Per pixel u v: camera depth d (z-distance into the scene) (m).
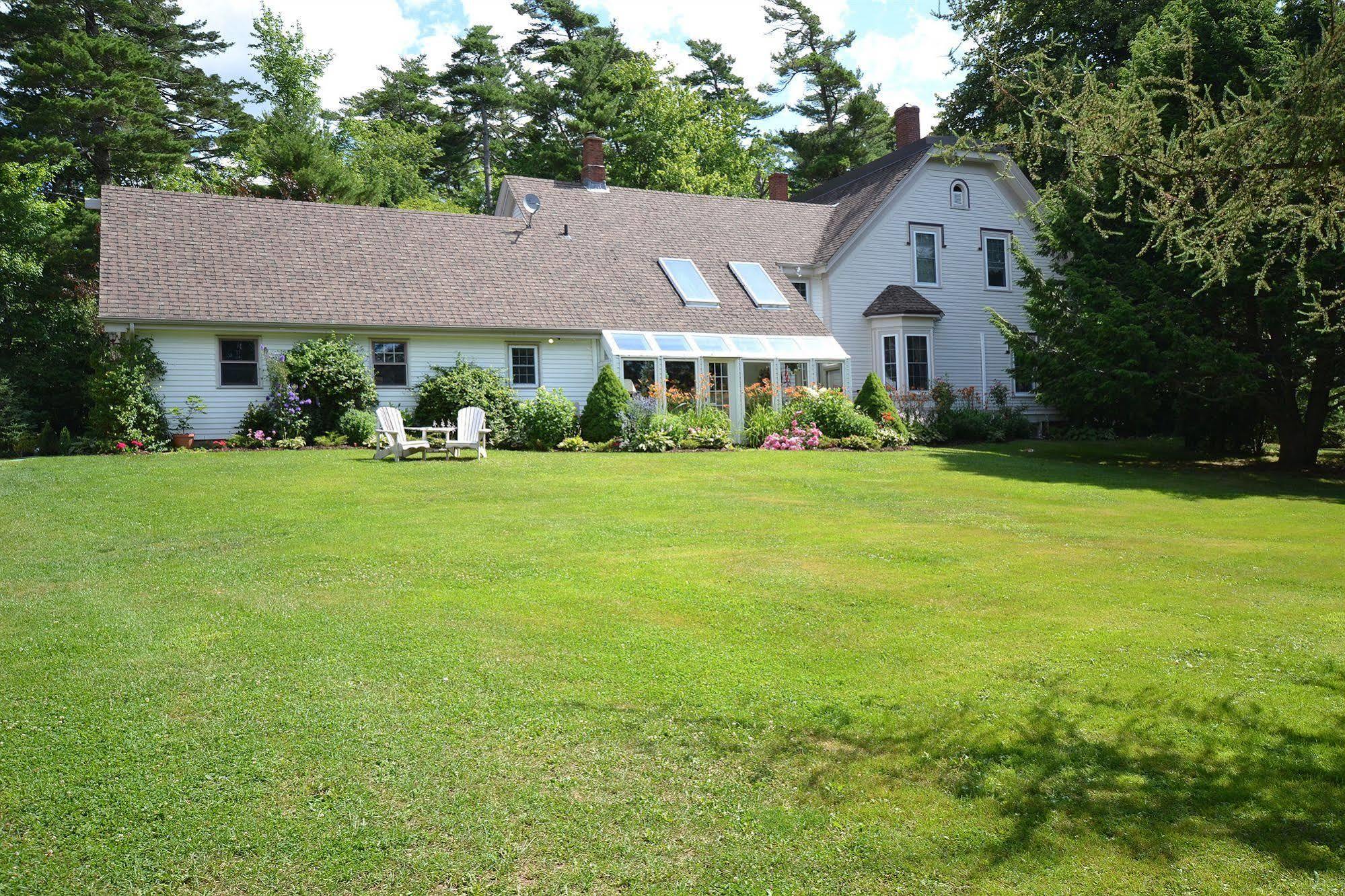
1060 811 4.84
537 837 4.58
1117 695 6.25
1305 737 5.64
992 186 31.88
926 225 30.78
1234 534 12.21
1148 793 5.02
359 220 25.19
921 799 4.98
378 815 4.72
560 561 9.87
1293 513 14.29
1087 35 26.95
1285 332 19.00
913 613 8.05
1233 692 6.29
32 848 4.38
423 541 10.77
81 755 5.23
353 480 15.38
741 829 4.68
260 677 6.37
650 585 8.89
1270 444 25.53
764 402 25.20
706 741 5.58
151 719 5.69
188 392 20.66
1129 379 19.83
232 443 20.30
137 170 36.59
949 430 26.12
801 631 7.55
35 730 5.52
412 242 25.11
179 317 20.20
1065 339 21.89
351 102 53.09
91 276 32.53
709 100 54.72
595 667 6.65
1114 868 4.35
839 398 23.48
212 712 5.81
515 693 6.17
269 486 14.65
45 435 20.42
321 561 9.75
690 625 7.66
